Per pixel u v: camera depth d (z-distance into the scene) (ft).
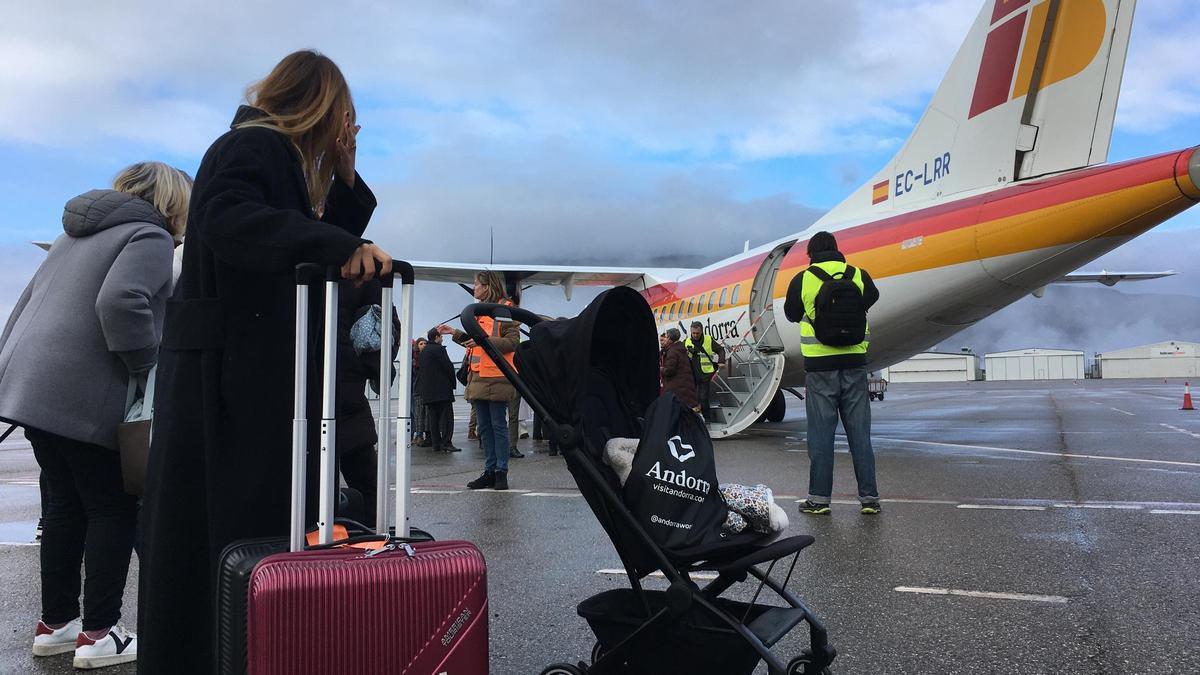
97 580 8.68
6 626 10.25
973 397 84.33
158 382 6.19
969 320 28.14
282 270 5.57
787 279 34.09
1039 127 24.48
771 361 34.96
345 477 10.57
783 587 7.53
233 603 5.06
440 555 5.04
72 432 8.38
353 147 7.00
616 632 7.24
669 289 49.06
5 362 8.68
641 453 6.88
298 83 6.41
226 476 5.87
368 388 10.40
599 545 13.87
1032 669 7.93
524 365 7.55
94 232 8.87
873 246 29.30
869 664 8.16
